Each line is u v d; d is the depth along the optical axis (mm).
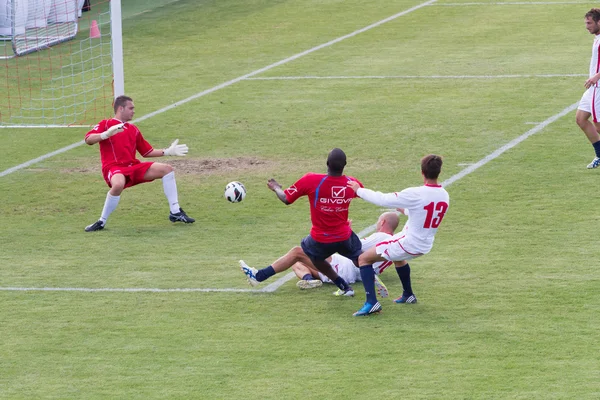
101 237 37469
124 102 38469
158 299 30094
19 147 54094
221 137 54156
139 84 69375
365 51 78188
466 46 78312
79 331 27531
